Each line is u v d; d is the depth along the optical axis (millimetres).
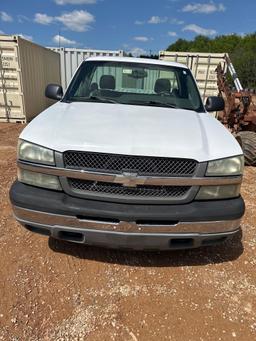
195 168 2281
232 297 2445
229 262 2867
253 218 3699
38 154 2299
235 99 7074
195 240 2391
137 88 3646
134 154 2219
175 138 2404
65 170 2256
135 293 2428
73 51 12945
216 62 9516
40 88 10828
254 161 5461
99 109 2975
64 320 2143
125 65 3770
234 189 2408
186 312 2273
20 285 2418
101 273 2619
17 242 2945
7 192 3992
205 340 2051
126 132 2414
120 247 2391
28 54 9531
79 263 2721
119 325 2133
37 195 2301
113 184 2266
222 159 2324
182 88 3701
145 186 2266
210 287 2539
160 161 2252
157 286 2518
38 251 2840
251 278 2670
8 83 9148
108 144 2258
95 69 3725
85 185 2291
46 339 1993
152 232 2289
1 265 2619
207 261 2861
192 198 2320
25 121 9516
